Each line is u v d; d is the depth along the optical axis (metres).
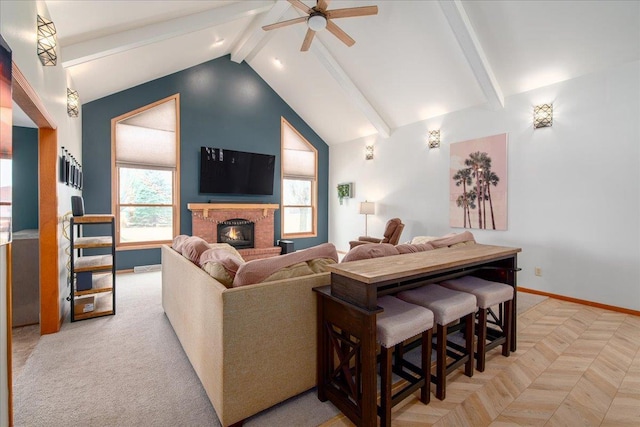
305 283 1.71
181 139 5.50
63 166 3.01
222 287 1.55
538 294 3.82
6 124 1.36
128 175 5.12
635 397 1.79
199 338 1.84
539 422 1.58
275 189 6.65
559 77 3.58
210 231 5.69
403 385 1.92
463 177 4.66
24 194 3.72
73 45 3.11
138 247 5.11
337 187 7.18
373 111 5.57
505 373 2.04
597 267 3.36
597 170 3.35
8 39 1.58
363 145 6.53
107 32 3.24
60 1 2.42
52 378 1.96
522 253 3.99
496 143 4.23
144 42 3.52
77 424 1.55
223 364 1.45
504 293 2.14
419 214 5.39
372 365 1.40
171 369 2.07
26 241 2.83
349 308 1.50
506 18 3.35
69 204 3.50
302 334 1.71
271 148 6.58
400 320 1.54
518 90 3.98
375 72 4.91
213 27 4.36
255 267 1.65
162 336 2.59
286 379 1.66
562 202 3.62
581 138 3.46
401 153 5.71
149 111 5.20
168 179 5.48
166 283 2.93
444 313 1.72
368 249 2.10
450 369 1.83
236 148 6.11
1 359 1.41
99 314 3.01
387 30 4.15
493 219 4.29
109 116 4.86
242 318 1.49
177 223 5.47
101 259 3.10
